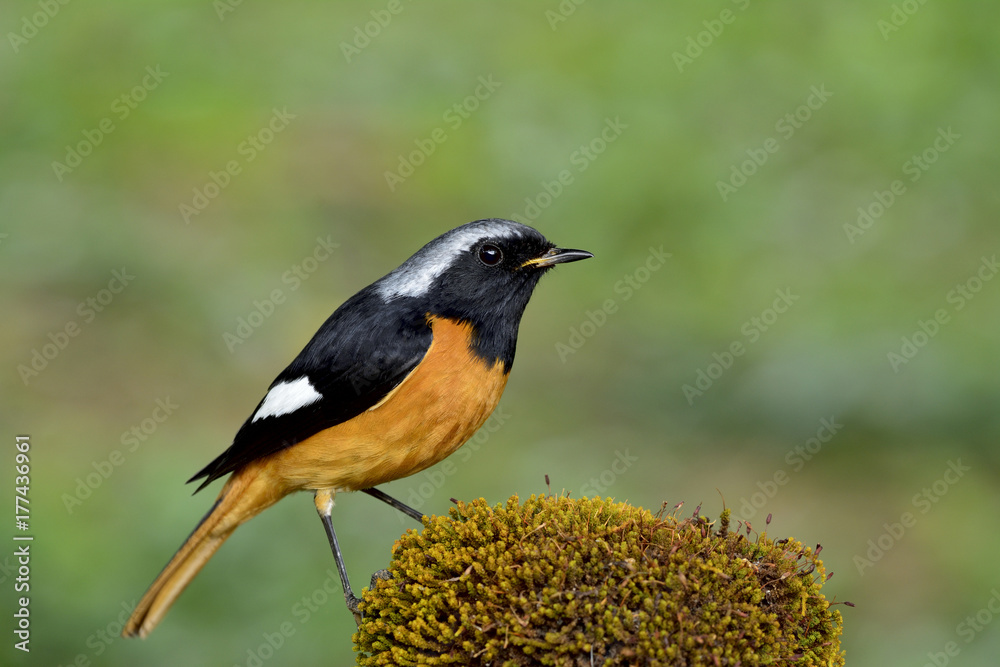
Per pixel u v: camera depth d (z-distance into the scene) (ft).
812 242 53.31
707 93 65.21
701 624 13.74
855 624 32.48
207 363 46.85
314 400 21.09
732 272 52.85
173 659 29.35
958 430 40.50
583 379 47.52
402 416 20.93
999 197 53.36
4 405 41.88
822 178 57.16
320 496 21.89
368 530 34.96
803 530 36.68
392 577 15.70
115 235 52.90
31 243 51.83
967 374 41.55
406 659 14.52
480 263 21.95
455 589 14.76
